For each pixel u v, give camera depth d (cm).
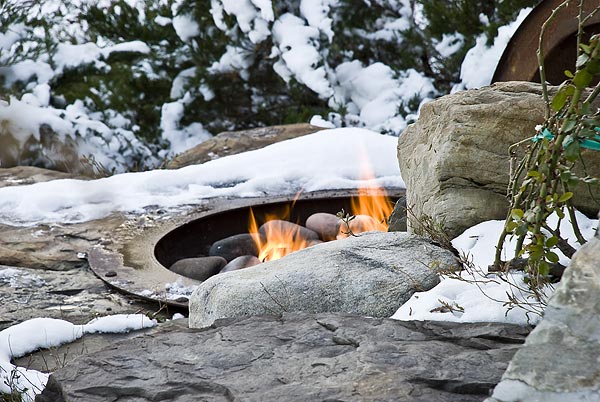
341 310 477
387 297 472
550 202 418
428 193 557
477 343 399
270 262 538
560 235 473
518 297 432
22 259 754
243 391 369
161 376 393
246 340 419
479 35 1251
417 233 569
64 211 862
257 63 1372
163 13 1391
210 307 505
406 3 1335
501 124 527
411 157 600
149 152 1348
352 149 962
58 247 779
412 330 416
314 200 878
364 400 351
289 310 482
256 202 871
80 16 1405
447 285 457
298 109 1370
